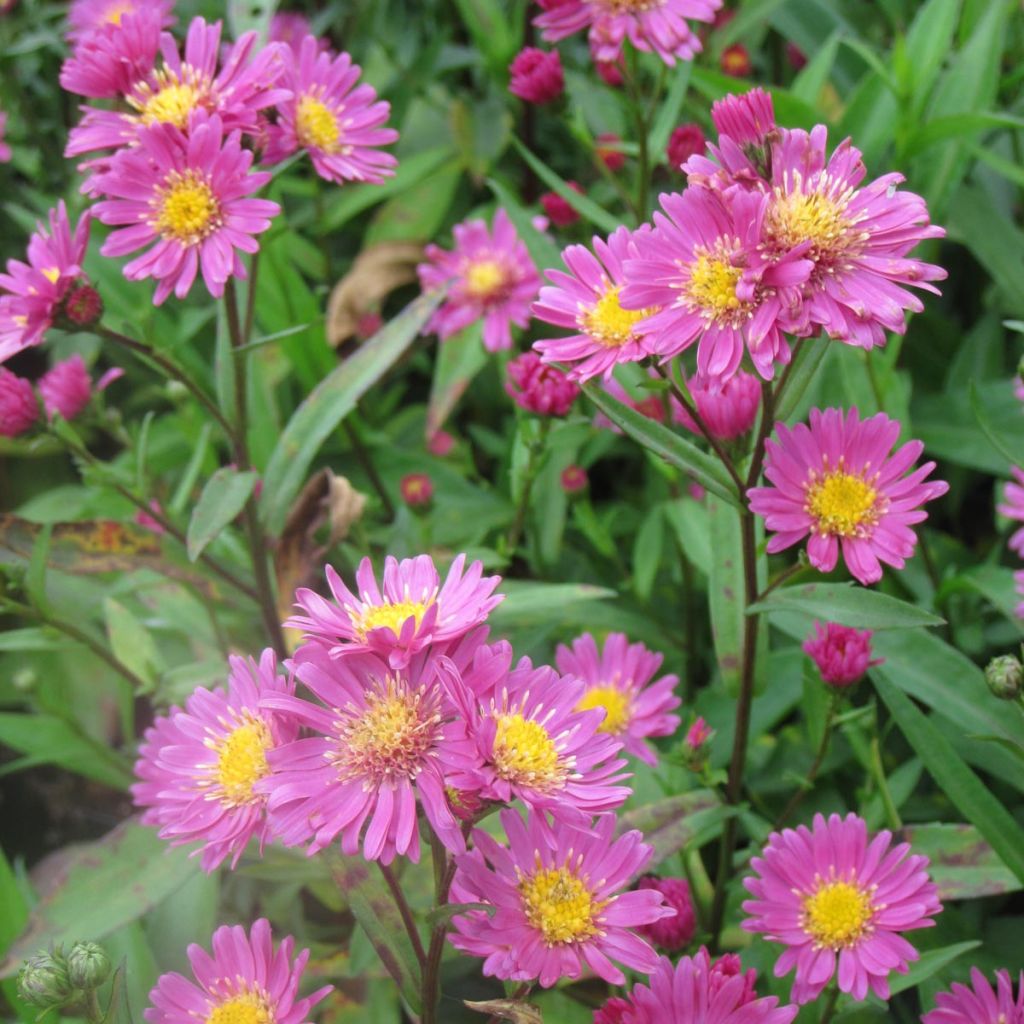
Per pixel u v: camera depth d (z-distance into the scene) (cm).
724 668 40
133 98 39
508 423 55
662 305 33
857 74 58
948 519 55
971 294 58
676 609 52
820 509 35
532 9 63
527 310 50
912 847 40
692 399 39
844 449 35
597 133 58
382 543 53
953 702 42
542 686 32
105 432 61
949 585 46
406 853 30
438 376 53
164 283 38
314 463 56
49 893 42
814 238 32
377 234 59
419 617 32
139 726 53
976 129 50
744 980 33
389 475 55
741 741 40
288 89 41
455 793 31
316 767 31
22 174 71
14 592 44
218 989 34
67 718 49
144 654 47
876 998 37
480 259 51
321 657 31
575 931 32
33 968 33
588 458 52
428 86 64
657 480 53
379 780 31
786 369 34
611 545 49
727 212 32
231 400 43
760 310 32
